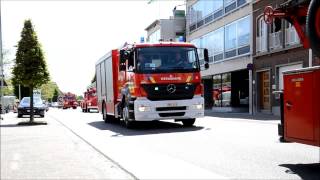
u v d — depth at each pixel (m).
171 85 16.59
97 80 25.88
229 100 38.06
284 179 6.95
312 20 7.25
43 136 15.84
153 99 16.52
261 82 31.84
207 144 11.60
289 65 27.59
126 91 17.77
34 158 10.23
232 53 36.38
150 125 19.39
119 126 19.94
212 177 7.25
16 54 24.62
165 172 7.81
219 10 39.16
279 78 28.91
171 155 9.84
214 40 40.53
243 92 37.34
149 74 16.48
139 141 12.94
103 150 11.11
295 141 7.93
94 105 49.34
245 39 33.88
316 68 7.31
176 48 16.94
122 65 17.84
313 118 7.37
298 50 26.17
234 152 9.98
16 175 8.09
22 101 35.00
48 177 7.80
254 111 32.09
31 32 24.67
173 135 14.36
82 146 12.33
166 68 16.64
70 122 24.91
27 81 24.23
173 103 16.55
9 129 20.08
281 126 8.43
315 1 7.17
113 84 20.36
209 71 41.50
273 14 8.73
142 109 16.36
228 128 16.72
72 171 8.32
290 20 8.70
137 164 8.77
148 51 16.67
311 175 7.23
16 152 11.43
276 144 11.32
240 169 7.86
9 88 71.25
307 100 7.54
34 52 24.48
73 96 80.62
